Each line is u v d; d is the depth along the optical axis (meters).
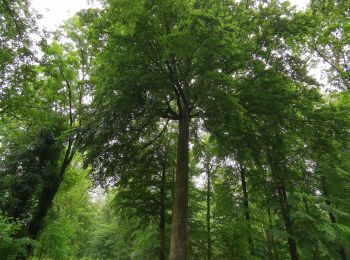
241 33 11.23
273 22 11.12
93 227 37.25
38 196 17.91
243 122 10.71
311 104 11.38
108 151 12.41
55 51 17.86
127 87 10.42
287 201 15.52
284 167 12.96
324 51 15.98
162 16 9.18
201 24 8.70
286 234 14.98
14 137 18.56
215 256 16.47
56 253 19.33
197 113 12.58
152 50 9.77
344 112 11.02
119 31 9.21
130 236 20.94
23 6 12.17
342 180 17.80
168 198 16.67
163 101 12.58
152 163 15.84
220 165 17.61
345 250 18.23
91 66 19.11
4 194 16.09
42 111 17.47
